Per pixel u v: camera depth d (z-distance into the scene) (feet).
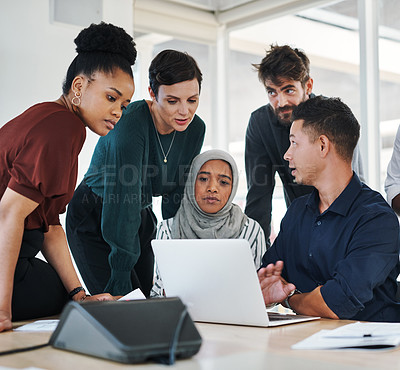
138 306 3.29
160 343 3.09
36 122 5.11
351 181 6.21
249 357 3.20
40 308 5.53
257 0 9.91
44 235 5.89
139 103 9.69
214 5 10.37
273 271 5.46
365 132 8.79
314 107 6.64
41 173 4.96
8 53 8.97
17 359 3.18
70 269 5.95
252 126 9.84
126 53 6.63
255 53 9.92
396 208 8.08
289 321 4.63
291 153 6.78
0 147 5.16
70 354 3.29
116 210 9.48
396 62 8.54
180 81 9.77
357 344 3.45
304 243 6.40
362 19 8.84
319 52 9.22
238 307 4.50
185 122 9.87
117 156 9.49
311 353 3.30
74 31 9.50
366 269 5.35
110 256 9.45
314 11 9.29
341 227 6.03
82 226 9.30
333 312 5.23
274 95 9.58
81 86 6.51
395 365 2.97
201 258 4.57
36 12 9.18
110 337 3.08
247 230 9.42
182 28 10.34
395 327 4.04
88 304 3.32
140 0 10.03
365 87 8.80
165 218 9.58
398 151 8.15
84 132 5.41
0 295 4.76
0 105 8.91
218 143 10.30
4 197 5.01
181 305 3.39
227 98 10.25
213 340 3.79
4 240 4.90
